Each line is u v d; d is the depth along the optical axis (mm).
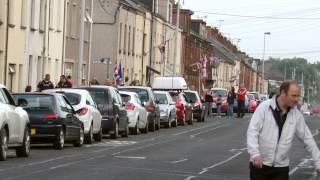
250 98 73125
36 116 23484
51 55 48125
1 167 18047
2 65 39906
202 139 32156
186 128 41625
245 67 145625
